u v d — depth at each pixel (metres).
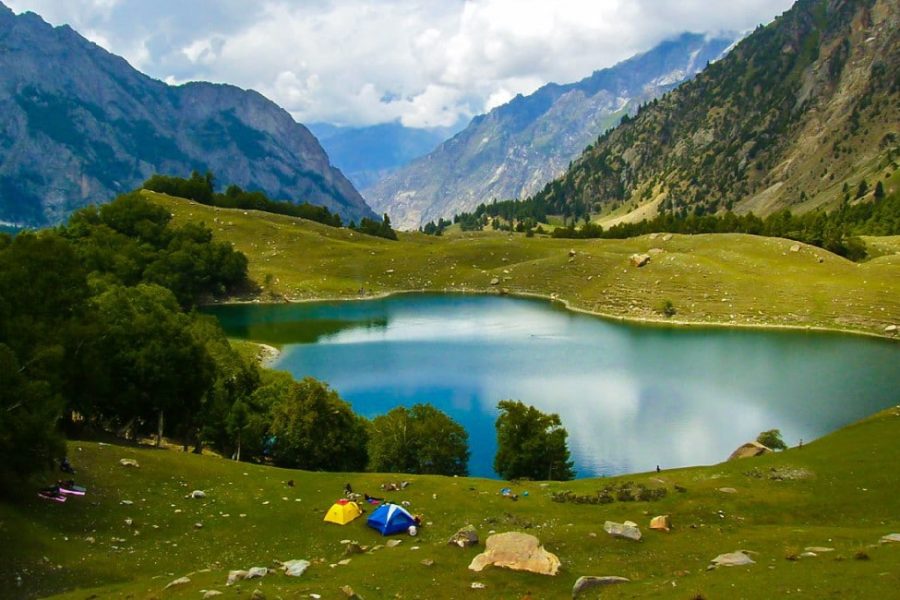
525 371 113.62
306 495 46.66
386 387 103.31
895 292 158.88
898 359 120.94
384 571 30.17
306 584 28.03
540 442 61.31
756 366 116.50
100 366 58.41
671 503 44.06
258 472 51.66
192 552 35.56
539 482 53.59
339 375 111.00
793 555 29.50
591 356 125.75
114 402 63.06
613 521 41.41
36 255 53.97
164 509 41.03
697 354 127.56
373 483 50.78
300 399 66.06
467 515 43.41
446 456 64.81
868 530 35.91
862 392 98.50
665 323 164.25
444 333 150.75
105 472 44.88
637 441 77.81
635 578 29.72
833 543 33.03
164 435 76.88
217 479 48.22
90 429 64.56
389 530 39.72
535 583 28.58
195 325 98.44
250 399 73.69
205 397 73.56
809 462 51.59
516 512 44.00
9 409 37.34
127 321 66.31
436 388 102.56
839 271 181.50
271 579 28.95
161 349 64.12
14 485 37.44
